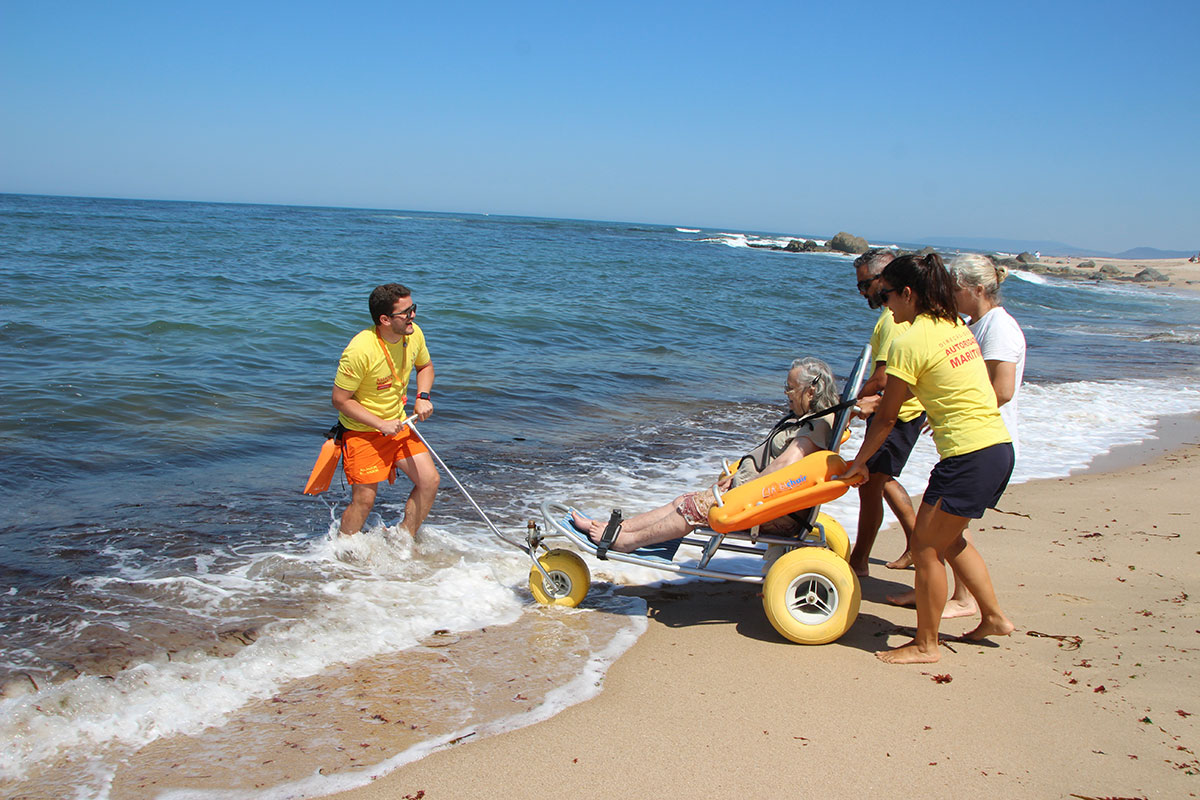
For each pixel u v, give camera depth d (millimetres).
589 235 77250
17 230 34656
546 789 2709
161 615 3977
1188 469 7469
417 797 2656
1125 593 4492
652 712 3225
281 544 5047
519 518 5711
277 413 8195
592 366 12055
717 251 59406
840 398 4137
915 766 2854
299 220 75312
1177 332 22719
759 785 2742
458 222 109500
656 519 4137
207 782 2719
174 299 15406
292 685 3389
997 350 3861
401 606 4219
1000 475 3359
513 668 3602
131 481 6086
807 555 3848
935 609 3570
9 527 5074
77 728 2998
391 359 4711
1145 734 3037
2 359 9375
